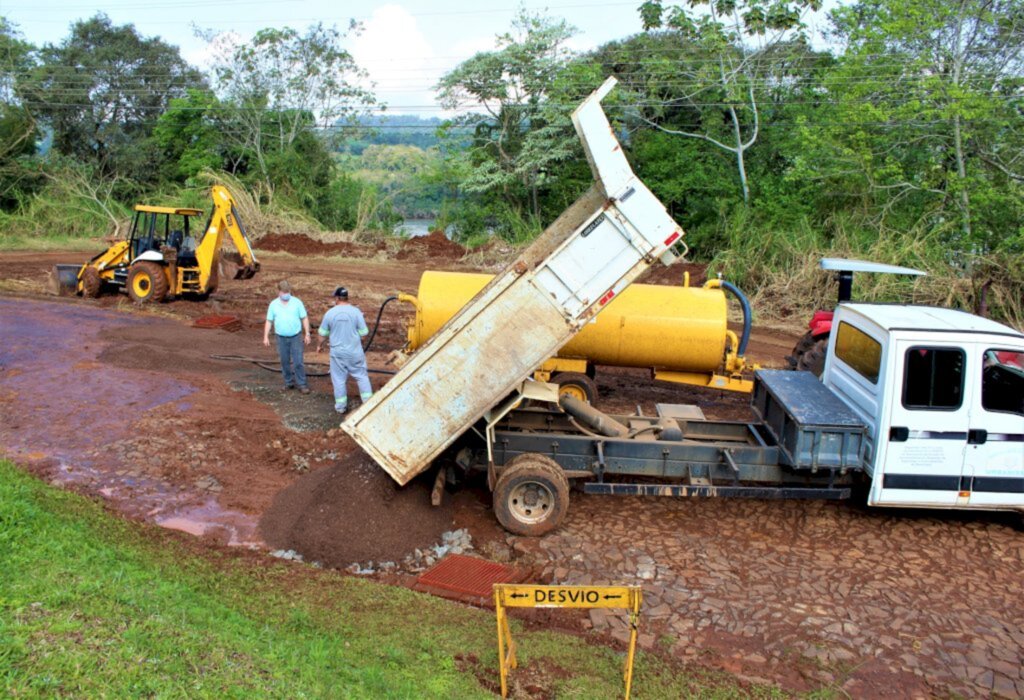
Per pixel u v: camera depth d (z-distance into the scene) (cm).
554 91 3012
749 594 635
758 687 522
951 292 1744
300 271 2316
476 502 795
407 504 745
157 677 394
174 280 1695
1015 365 717
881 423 707
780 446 762
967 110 1914
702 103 2788
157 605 482
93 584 483
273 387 1105
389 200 3681
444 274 1062
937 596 641
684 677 529
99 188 3488
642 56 2972
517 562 682
